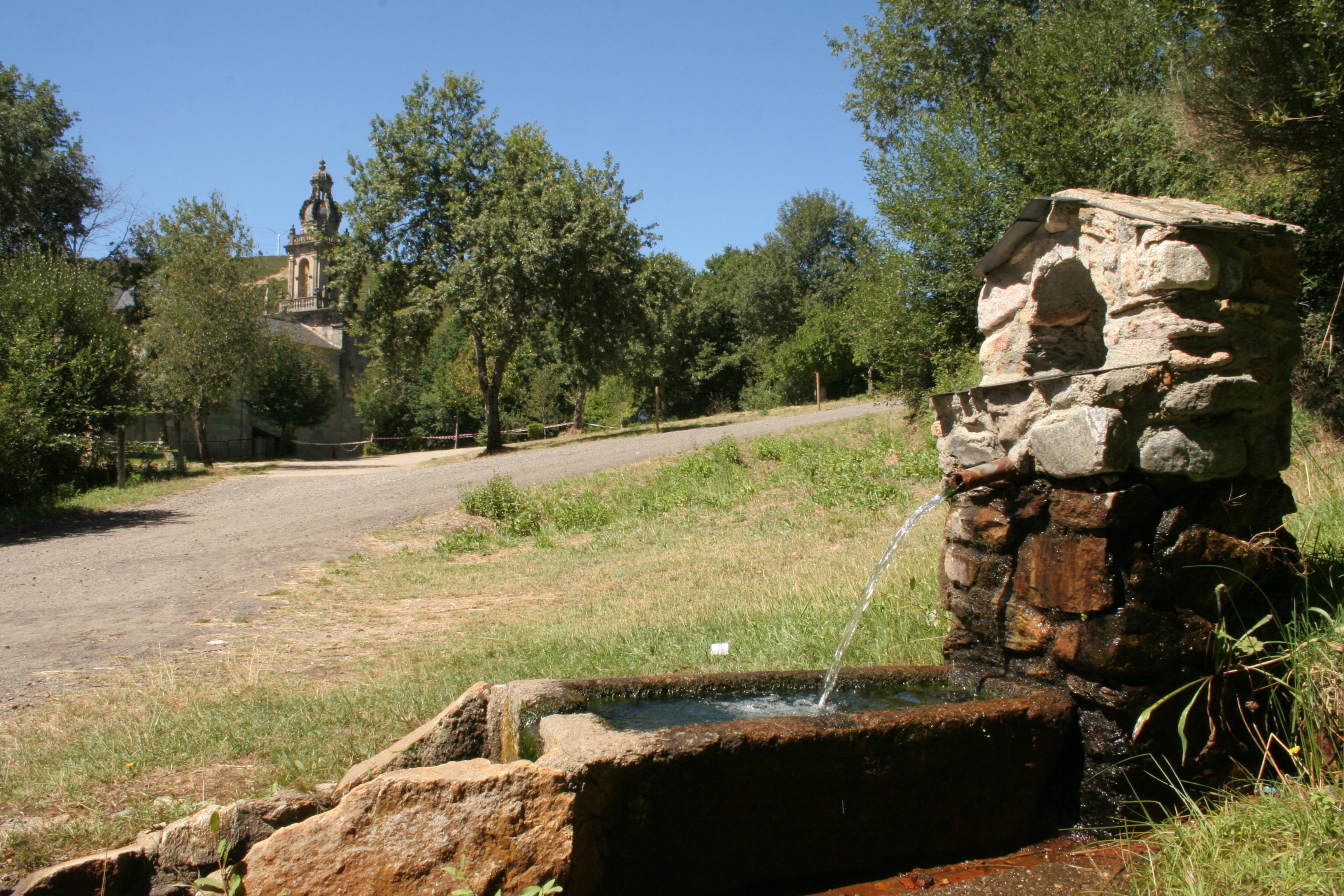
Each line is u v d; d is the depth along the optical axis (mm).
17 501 17766
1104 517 3396
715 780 2939
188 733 4766
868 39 26656
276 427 49125
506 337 30359
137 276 36656
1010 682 3852
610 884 2838
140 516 17125
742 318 59875
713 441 23109
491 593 10039
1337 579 4199
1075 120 14445
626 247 32312
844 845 3172
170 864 3025
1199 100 9070
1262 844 2918
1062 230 4059
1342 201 8820
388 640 7684
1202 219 3322
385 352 32906
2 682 6172
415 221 32469
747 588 8414
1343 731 3322
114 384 21375
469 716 3875
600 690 3811
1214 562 3533
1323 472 6867
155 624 8391
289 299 66125
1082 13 15352
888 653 5426
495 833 2676
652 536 13273
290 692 5715
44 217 33312
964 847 3367
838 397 50219
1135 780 3389
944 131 16859
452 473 23031
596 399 54500
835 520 12156
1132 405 3396
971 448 4152
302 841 2688
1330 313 8938
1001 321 4602
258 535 14781
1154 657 3389
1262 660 3605
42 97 33156
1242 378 3432
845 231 59500
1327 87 7762
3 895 3006
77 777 4129
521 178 31578
